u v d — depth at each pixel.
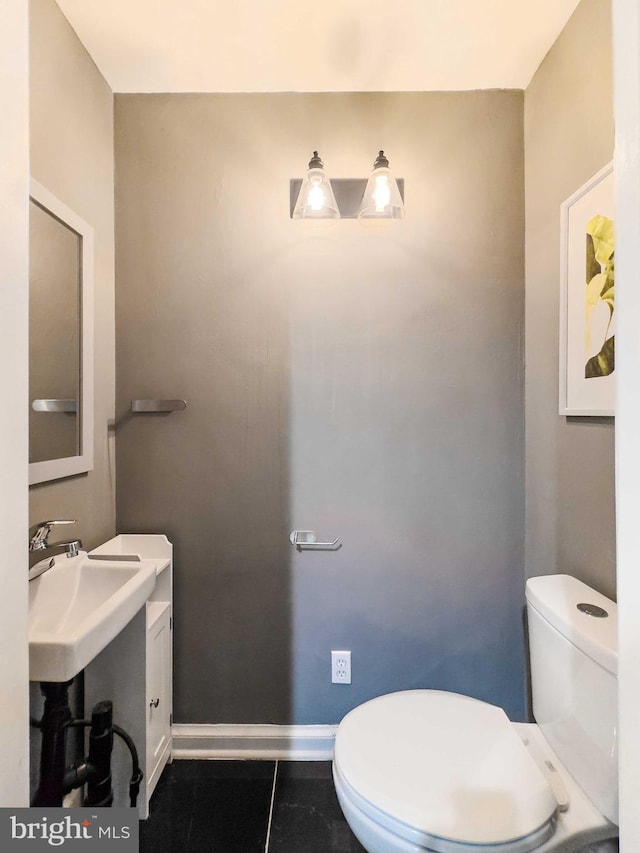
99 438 1.33
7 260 0.55
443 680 1.40
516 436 1.41
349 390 1.41
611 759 0.81
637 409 0.43
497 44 1.23
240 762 1.38
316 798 1.25
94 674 1.17
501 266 1.40
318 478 1.41
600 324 1.05
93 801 1.06
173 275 1.41
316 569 1.41
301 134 1.38
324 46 1.23
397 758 0.89
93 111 1.29
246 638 1.41
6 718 0.53
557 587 1.09
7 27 0.55
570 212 1.15
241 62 1.29
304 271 1.40
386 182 1.29
